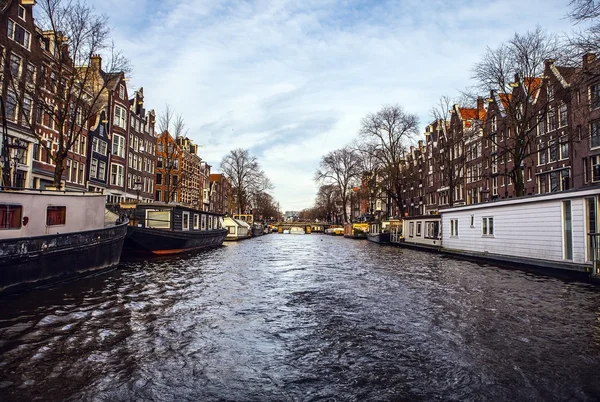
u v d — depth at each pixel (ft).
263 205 329.93
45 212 40.45
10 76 62.54
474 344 22.34
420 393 16.20
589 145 93.66
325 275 51.62
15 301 32.09
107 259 50.21
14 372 17.76
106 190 119.65
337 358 20.13
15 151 76.18
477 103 87.45
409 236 124.26
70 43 60.59
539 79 86.79
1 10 68.08
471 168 155.74
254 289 40.14
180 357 20.02
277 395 15.96
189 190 211.82
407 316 28.73
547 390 16.48
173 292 37.68
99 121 115.65
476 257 75.82
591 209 49.26
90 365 18.72
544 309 30.99
